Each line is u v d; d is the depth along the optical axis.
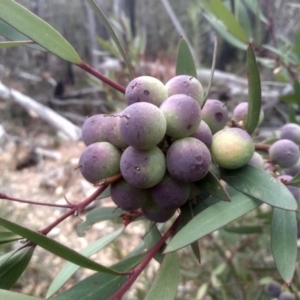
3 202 0.36
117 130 0.09
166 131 0.08
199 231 0.08
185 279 0.25
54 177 0.45
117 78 0.39
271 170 0.12
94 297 0.10
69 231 0.37
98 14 0.10
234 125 0.11
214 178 0.09
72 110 0.61
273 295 0.16
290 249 0.09
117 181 0.09
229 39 0.22
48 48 0.10
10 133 0.55
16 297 0.08
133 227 0.33
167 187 0.09
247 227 0.17
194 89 0.09
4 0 0.09
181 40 0.12
